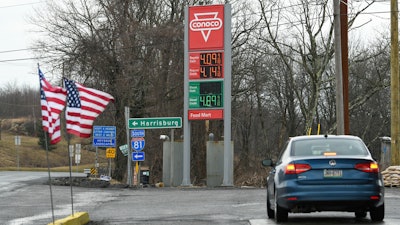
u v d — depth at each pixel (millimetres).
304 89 110312
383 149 54344
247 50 81500
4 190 41375
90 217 24297
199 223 21266
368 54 92938
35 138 184000
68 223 19688
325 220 21422
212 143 51875
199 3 78375
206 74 49281
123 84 72250
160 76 74375
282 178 19578
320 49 89438
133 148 53094
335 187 18953
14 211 27562
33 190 41469
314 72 74562
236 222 21344
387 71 91562
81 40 71938
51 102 18094
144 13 76438
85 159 158875
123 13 72812
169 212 25734
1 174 78938
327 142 20344
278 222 20328
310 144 20312
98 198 35500
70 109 19484
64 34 73812
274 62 99062
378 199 19094
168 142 56281
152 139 78375
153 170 78438
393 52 42844
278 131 113000
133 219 23203
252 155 105125
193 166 80000
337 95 44750
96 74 73188
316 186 18984
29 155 159125
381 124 105562
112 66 72750
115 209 28047
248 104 102188
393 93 42812
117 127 74875
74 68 71938
